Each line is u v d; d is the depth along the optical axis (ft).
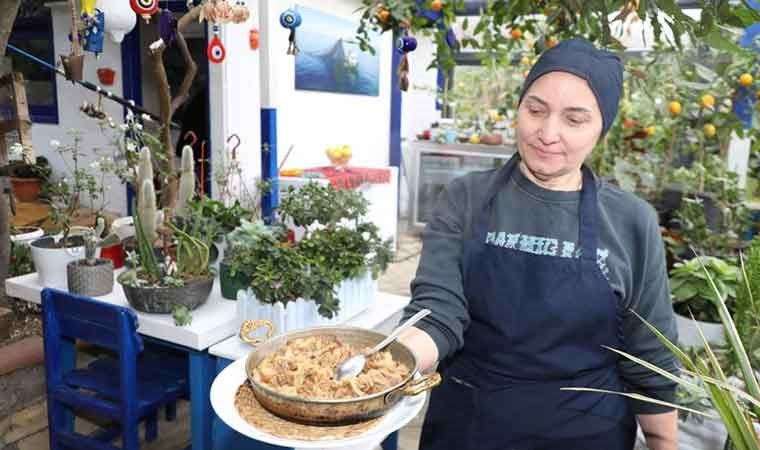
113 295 7.11
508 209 3.86
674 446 3.92
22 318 9.46
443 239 3.95
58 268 7.34
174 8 15.26
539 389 3.79
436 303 3.70
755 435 2.72
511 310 3.75
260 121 13.99
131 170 8.25
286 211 7.84
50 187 9.23
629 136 10.52
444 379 4.09
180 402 9.55
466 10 10.02
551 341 3.73
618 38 7.36
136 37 16.78
